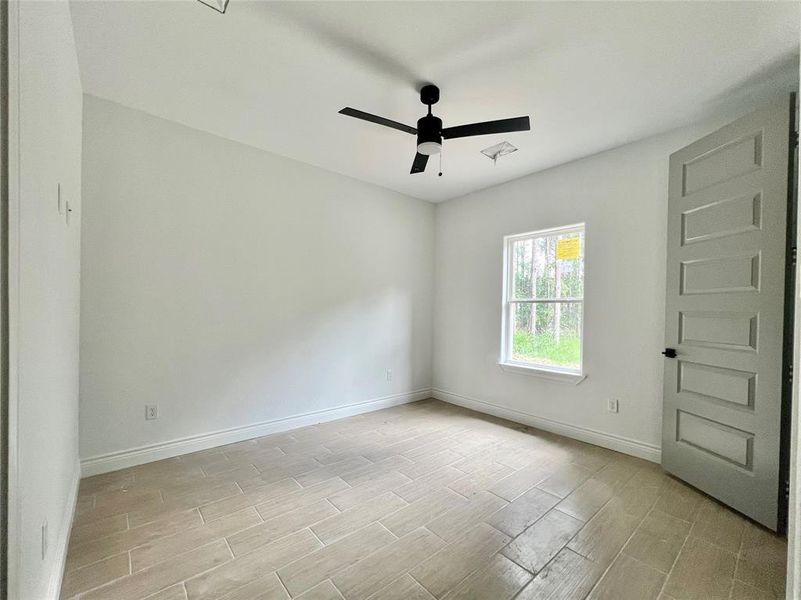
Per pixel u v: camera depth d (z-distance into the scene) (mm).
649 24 1763
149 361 2750
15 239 822
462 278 4527
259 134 3031
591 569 1692
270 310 3391
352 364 4035
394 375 4453
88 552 1754
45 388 1219
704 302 2395
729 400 2225
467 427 3670
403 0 1663
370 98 2473
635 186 3010
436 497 2320
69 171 1760
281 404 3482
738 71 2109
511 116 2643
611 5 1657
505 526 2018
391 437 3373
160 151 2777
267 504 2215
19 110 850
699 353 2422
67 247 1735
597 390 3232
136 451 2697
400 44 1947
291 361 3543
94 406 2523
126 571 1637
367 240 4152
